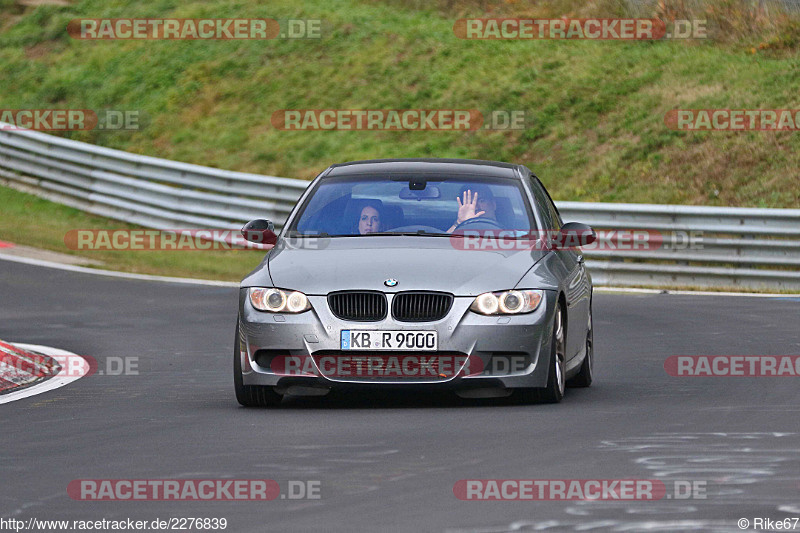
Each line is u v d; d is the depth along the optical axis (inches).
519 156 3417.8
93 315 2100.1
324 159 3587.6
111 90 4124.0
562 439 973.2
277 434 1020.5
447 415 1111.6
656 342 1729.8
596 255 2650.1
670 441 960.9
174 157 3718.0
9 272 2613.2
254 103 3919.8
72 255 2878.9
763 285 2522.1
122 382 1423.5
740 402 1185.4
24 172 3555.6
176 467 885.2
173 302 2262.6
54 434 1055.6
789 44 3587.6
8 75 4320.9
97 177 3356.3
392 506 749.3
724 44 3663.9
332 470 861.2
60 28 4542.3
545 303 1159.0
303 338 1139.9
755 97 3339.1
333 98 3855.8
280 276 1176.8
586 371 1338.6
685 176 3122.5
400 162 1373.0
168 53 4261.8
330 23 4247.0
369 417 1106.7
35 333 1895.9
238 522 716.7
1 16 4709.6
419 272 1155.3
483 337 1133.7
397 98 3779.5
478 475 836.0
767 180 3021.7
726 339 1747.0
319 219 1284.4
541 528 690.2
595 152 3321.9
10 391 1374.3
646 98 3476.9
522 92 3661.4
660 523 698.2
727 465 862.5
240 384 1182.9
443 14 4200.3
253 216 3061.0
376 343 1128.8
